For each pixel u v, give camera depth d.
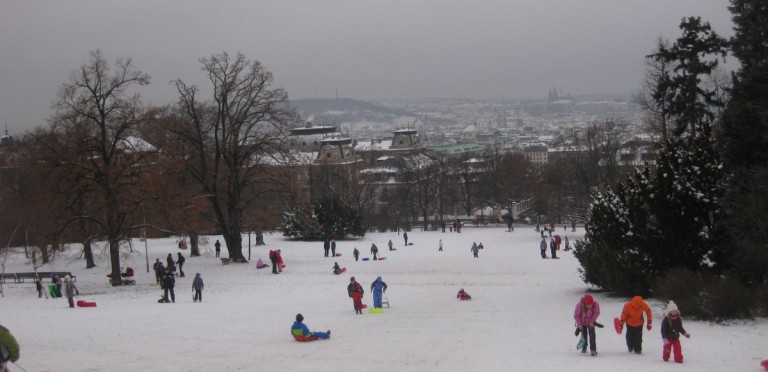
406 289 47.06
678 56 52.75
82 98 51.53
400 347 26.22
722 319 28.86
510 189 154.50
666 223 35.41
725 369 20.52
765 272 30.69
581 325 23.62
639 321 23.50
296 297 44.12
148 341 28.69
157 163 54.88
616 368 21.08
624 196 39.78
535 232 104.81
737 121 32.25
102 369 22.98
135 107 52.97
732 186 32.22
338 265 59.84
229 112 63.62
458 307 38.00
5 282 57.06
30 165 52.69
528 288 45.94
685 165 35.69
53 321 35.00
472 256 71.62
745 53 33.06
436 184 134.25
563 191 125.62
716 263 34.34
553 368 21.38
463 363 22.77
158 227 56.72
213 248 80.06
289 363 23.55
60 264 68.50
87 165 52.31
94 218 54.06
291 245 85.31
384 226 122.69
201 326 32.75
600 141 100.38
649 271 36.34
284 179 65.88
